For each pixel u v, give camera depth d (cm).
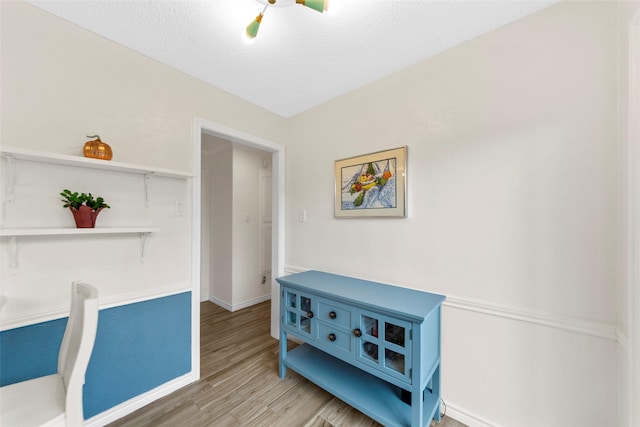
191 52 160
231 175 333
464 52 149
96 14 129
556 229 121
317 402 164
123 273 154
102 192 145
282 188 255
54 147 130
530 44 128
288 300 185
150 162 164
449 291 153
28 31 124
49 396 98
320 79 189
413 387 120
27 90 123
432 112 161
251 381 185
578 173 116
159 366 168
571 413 117
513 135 133
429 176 162
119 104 152
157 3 122
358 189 196
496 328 137
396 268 176
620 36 105
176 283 177
